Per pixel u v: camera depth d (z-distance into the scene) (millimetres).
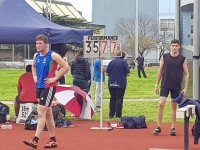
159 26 95875
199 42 14453
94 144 11445
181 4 16938
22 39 15180
